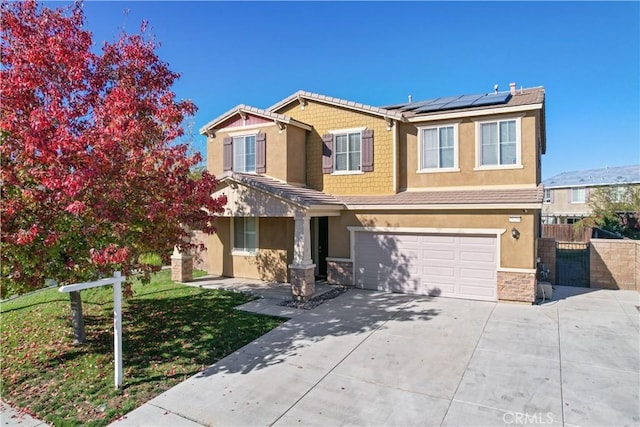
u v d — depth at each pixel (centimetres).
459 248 1327
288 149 1644
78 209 658
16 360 816
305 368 760
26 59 793
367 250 1495
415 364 772
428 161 1527
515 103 1386
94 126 854
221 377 726
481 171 1424
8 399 655
